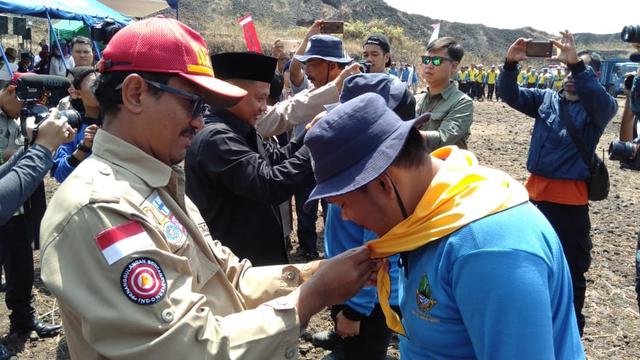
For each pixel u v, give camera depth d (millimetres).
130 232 1361
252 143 2855
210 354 1350
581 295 3717
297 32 35406
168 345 1302
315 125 1421
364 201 1397
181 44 1519
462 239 1258
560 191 3717
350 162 1364
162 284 1346
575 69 3596
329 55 4445
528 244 1219
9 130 3617
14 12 10266
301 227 5395
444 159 1606
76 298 1299
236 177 2529
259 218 2750
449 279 1292
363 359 2734
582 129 3635
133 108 1507
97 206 1352
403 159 1376
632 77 3389
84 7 12188
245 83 2701
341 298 1557
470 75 29438
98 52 8211
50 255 1342
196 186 2664
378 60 5332
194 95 1543
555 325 1288
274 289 1868
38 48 22516
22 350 3689
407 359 1560
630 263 5500
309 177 2590
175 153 1607
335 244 2518
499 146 12594
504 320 1176
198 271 1617
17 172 2516
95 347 1315
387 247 1404
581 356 1328
